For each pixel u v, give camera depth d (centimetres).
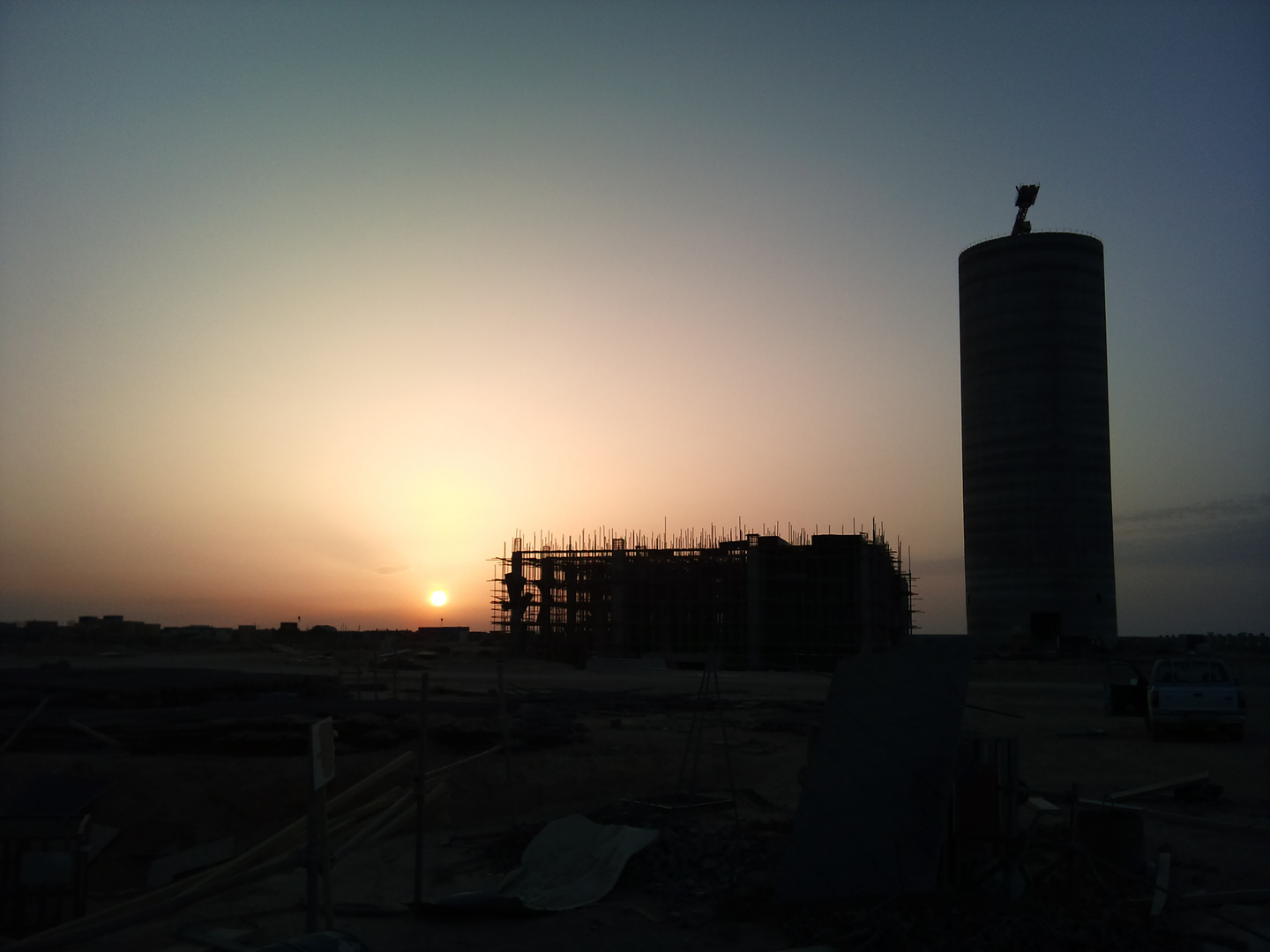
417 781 1047
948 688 1028
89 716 2111
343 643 8981
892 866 938
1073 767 2169
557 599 7738
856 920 885
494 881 1145
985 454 9738
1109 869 1095
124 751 1800
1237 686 2683
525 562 7744
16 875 1016
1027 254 9644
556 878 1130
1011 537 9488
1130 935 884
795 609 7125
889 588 8000
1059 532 9344
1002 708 3762
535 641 7725
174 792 1538
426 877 1166
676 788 1767
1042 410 9469
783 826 1379
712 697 3806
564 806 1658
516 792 1661
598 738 2325
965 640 1059
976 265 9944
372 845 1323
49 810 1454
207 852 1394
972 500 9875
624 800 1594
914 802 967
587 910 1018
